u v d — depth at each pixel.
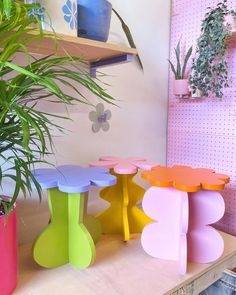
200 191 0.82
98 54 0.87
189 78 1.16
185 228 0.77
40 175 0.80
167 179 0.81
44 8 0.63
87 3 0.75
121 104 1.16
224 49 1.03
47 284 0.70
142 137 1.26
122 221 0.97
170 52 1.32
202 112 1.21
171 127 1.34
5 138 0.62
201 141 1.22
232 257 0.89
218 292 0.92
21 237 0.93
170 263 0.81
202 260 0.82
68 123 1.00
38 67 0.59
